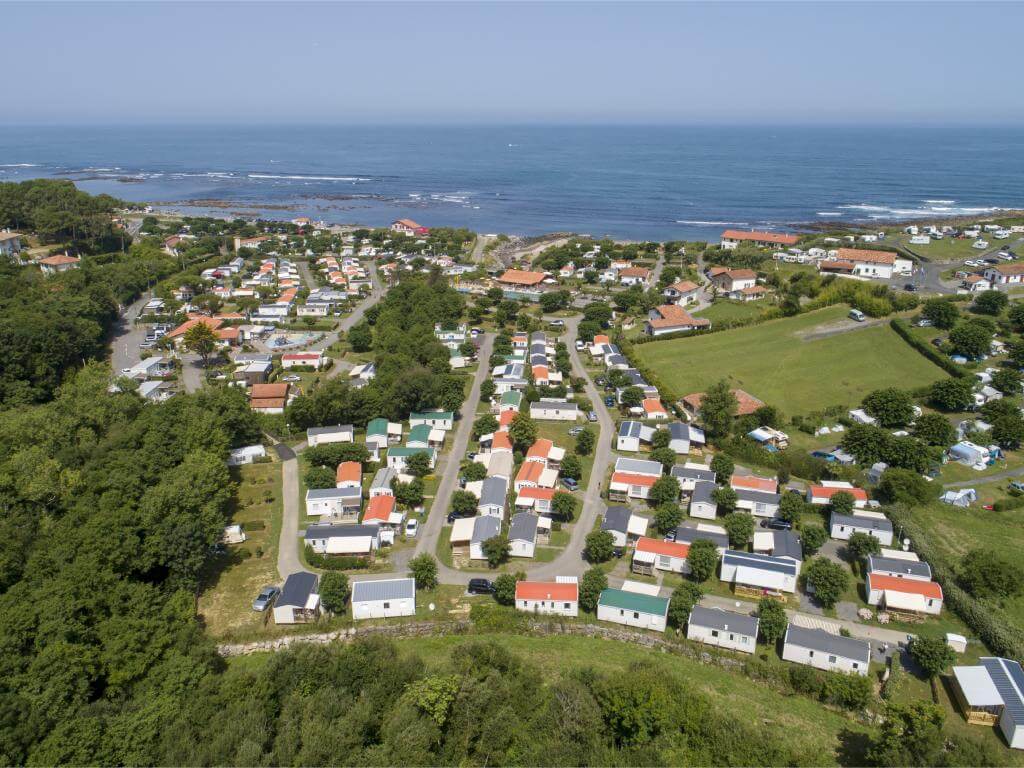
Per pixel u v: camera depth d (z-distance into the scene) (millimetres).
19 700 57656
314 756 53719
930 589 81688
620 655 75938
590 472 114375
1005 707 63375
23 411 117688
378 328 189125
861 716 66062
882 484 103938
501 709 61000
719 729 60156
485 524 95938
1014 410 123312
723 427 123312
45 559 76312
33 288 185000
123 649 66938
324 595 82375
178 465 100625
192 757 54062
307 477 107812
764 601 78375
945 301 174375
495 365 161375
